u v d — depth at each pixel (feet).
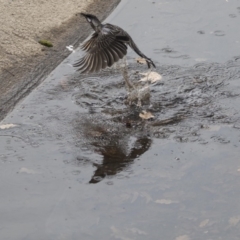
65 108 39.34
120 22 51.62
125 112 39.01
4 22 47.88
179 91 41.39
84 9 52.65
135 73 43.55
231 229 29.19
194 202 30.91
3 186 31.81
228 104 39.91
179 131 36.88
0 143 35.63
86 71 29.17
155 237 28.60
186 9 54.34
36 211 30.04
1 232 28.58
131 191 31.60
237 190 31.81
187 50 47.06
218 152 34.86
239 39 48.88
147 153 34.81
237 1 56.13
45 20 49.55
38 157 34.40
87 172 33.06
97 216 29.81
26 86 41.50
